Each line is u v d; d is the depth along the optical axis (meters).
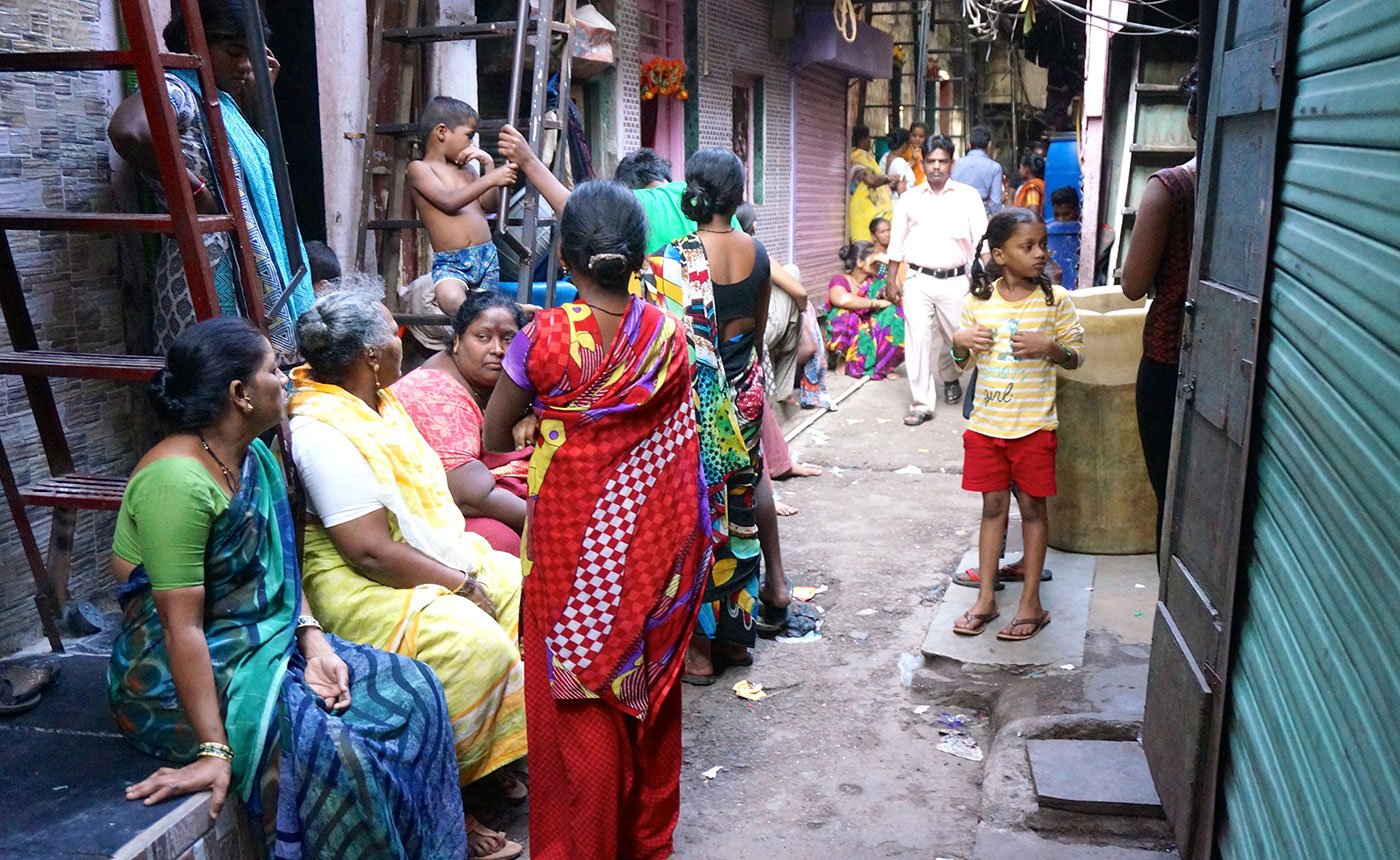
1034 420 4.22
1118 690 3.78
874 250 10.05
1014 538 5.57
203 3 3.44
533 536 2.92
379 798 2.68
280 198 3.66
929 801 3.50
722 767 3.72
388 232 5.38
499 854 3.21
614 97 8.20
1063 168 11.25
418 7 5.60
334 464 3.12
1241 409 2.55
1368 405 1.80
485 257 5.08
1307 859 1.97
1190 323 3.05
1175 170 3.91
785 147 11.98
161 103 2.81
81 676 3.20
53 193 3.60
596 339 2.81
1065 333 4.23
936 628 4.45
